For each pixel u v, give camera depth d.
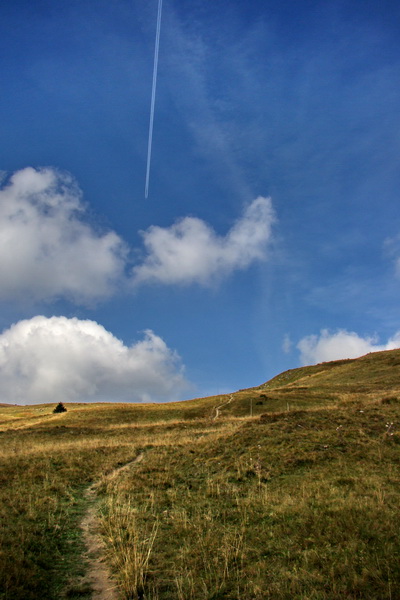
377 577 6.64
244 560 8.11
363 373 67.31
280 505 11.36
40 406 89.38
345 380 65.19
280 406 48.69
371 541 8.23
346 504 10.56
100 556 8.92
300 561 7.81
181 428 38.06
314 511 10.35
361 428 21.38
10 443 35.78
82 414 59.16
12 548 8.75
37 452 23.34
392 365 67.31
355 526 8.95
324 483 13.18
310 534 8.98
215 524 10.49
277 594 6.60
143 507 12.46
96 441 31.27
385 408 26.64
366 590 6.39
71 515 11.96
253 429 24.20
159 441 26.80
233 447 20.48
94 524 11.19
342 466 15.44
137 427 41.25
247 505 11.77
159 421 51.16
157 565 8.20
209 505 12.23
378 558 7.27
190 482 15.39
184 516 11.22
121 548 8.91
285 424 24.36
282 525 9.79
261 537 9.21
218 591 6.91
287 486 13.57
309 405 46.94
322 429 22.41
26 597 6.91
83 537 10.20
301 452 17.77
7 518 10.96
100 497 14.02
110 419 54.31
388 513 9.59
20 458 20.64
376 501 10.80
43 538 9.73
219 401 59.94
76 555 9.06
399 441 18.52
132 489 14.59
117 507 12.25
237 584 7.15
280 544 8.70
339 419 24.39
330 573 7.02
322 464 16.06
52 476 16.70
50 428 44.66
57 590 7.39
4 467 18.05
